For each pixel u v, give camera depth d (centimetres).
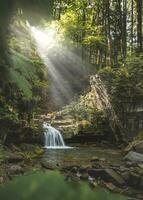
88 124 1490
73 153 1185
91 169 762
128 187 679
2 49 167
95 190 59
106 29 2327
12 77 206
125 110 1406
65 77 2519
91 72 2558
